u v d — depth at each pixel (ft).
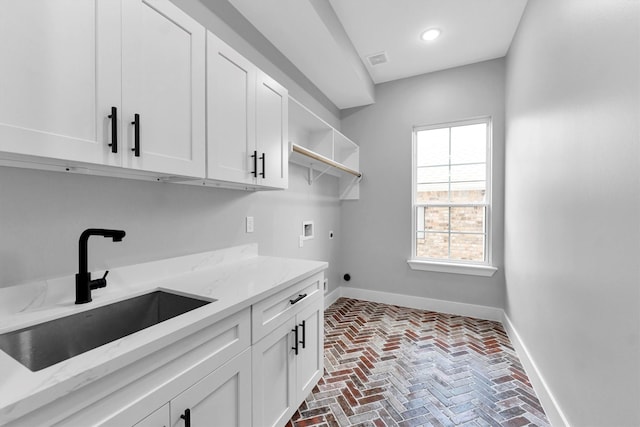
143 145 3.52
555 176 5.25
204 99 4.42
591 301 3.93
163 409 2.82
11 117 2.43
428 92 11.09
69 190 3.78
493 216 10.06
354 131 12.44
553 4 5.38
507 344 8.27
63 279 3.66
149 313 4.30
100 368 2.24
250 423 4.04
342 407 5.60
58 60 2.73
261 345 4.28
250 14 6.70
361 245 12.40
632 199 3.05
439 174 11.21
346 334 8.93
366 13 7.76
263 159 5.62
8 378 2.05
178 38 4.00
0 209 3.19
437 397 5.93
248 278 4.99
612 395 3.42
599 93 3.74
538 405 5.72
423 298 11.27
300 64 8.87
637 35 2.96
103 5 3.09
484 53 9.70
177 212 5.28
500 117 9.95
